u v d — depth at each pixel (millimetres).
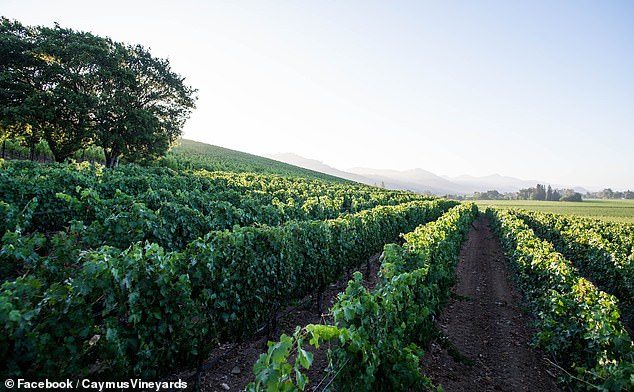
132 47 30516
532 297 9008
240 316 5715
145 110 27922
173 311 4266
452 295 10062
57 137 25469
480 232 30250
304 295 7844
